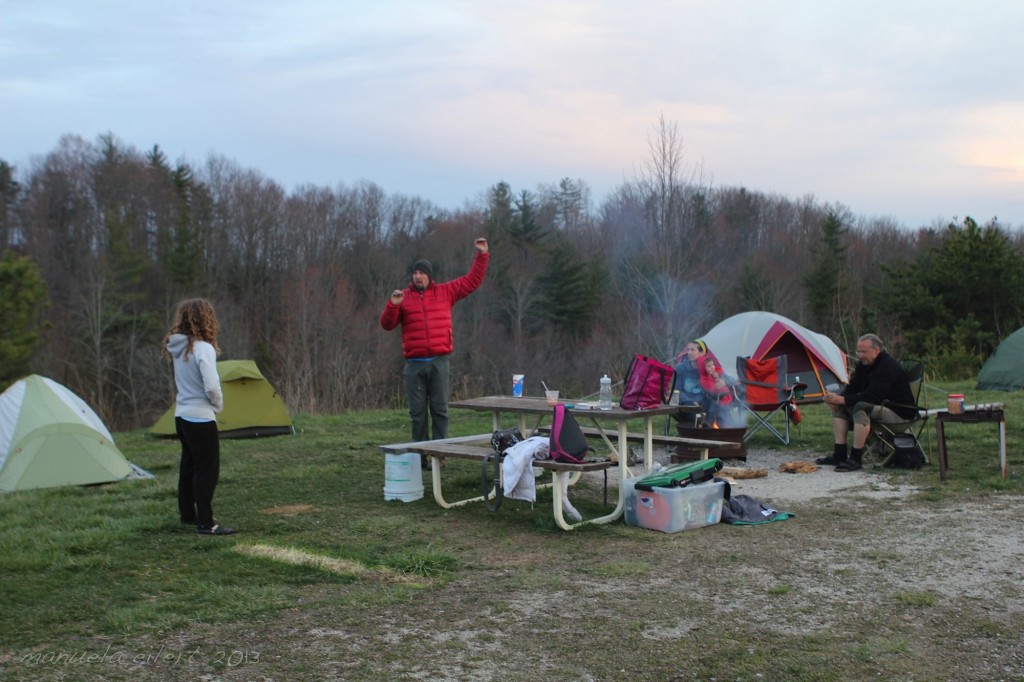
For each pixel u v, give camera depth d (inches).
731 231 1571.1
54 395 311.6
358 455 359.9
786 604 165.6
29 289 1083.9
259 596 172.1
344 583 182.9
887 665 137.6
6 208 1432.1
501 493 253.4
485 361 1414.9
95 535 217.6
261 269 1533.0
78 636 152.3
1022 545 203.0
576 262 1525.6
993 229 997.8
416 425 322.0
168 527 230.1
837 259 1550.2
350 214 1624.0
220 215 1544.0
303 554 203.5
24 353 1063.6
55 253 1387.8
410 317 317.4
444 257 1562.5
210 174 1620.3
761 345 419.8
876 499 258.2
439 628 155.0
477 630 153.9
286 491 282.8
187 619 159.5
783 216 1716.3
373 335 1363.2
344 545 212.5
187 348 221.9
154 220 1494.8
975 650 143.2
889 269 1080.2
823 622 156.1
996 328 979.3
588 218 1761.8
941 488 270.4
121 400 1286.9
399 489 265.0
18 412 303.7
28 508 257.3
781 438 374.3
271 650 145.1
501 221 1782.7
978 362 826.8
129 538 219.0
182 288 1411.2
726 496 235.0
